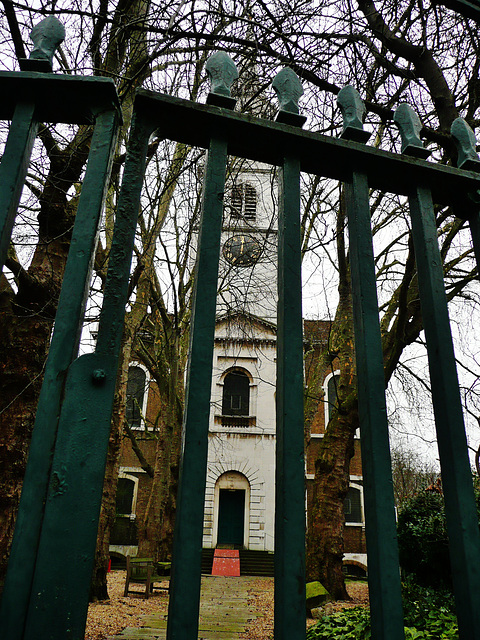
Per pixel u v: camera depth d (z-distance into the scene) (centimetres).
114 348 111
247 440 2245
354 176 150
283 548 105
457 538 118
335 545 1023
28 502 97
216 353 2400
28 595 90
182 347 1745
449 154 436
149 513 1555
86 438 103
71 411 104
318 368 1353
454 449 124
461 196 164
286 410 117
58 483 98
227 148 143
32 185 545
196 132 144
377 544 110
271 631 757
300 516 108
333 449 1084
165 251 1244
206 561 1930
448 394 128
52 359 109
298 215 140
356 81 506
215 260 128
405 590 619
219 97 143
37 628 87
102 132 134
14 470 467
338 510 1046
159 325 1652
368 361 127
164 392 1588
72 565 93
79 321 114
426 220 151
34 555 94
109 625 720
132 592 1090
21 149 127
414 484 2036
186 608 96
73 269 118
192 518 103
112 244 119
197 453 108
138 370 2420
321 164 155
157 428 2298
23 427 485
